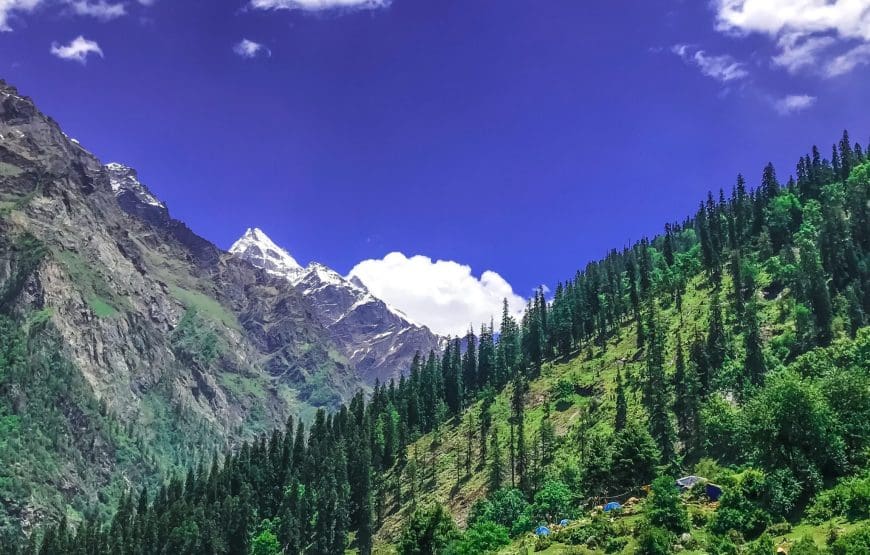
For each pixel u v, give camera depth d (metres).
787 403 86.38
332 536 184.38
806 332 163.25
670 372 177.88
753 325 160.62
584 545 86.31
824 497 77.50
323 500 190.50
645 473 119.56
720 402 144.12
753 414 91.12
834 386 94.75
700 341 169.38
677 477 128.12
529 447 180.25
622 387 179.62
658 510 83.38
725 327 186.62
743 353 165.75
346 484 199.38
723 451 134.88
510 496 141.38
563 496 130.75
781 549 68.88
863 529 64.19
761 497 81.81
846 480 79.88
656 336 196.88
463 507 173.00
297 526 191.50
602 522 89.50
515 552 92.81
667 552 77.06
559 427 188.00
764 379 144.75
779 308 183.12
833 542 66.31
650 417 157.38
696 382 154.12
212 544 190.75
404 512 188.38
